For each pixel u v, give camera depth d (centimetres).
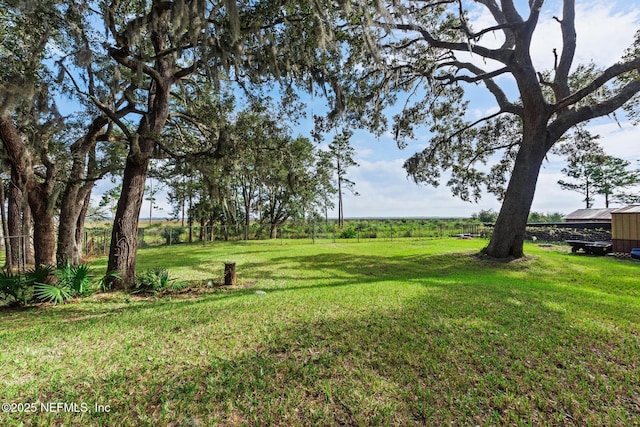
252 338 335
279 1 548
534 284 639
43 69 616
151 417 201
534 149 954
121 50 538
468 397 222
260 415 203
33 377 254
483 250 1046
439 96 1290
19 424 193
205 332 356
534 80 917
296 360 280
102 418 200
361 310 438
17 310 482
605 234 1716
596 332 344
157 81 659
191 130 1004
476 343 315
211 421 196
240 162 780
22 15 532
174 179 1341
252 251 1424
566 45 1017
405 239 2109
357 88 1077
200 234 2412
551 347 305
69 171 869
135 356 293
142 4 596
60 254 796
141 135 657
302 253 1309
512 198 973
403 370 261
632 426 190
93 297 566
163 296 578
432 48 1081
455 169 1470
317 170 2127
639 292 584
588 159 1314
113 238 657
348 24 720
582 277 732
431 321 383
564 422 195
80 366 273
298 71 676
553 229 1945
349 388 233
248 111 892
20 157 594
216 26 550
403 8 547
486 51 946
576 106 1032
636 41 979
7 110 477
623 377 247
